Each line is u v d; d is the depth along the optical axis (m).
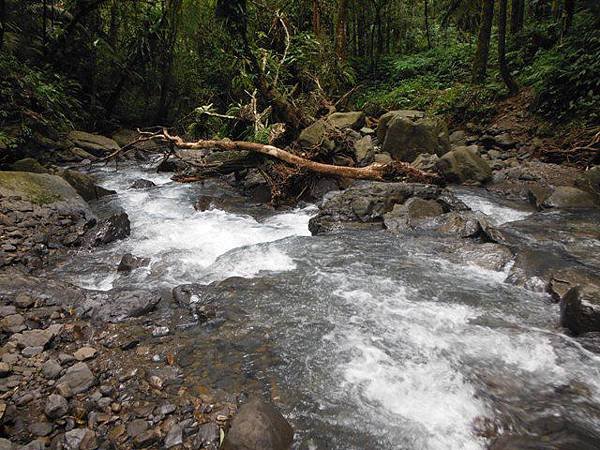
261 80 9.78
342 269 4.74
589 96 9.68
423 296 4.12
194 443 2.44
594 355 3.19
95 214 6.96
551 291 4.10
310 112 11.13
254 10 12.54
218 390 2.87
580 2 13.16
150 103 16.41
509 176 8.60
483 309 3.89
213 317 3.76
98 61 14.42
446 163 8.60
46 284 4.21
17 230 5.41
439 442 2.43
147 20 14.32
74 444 2.39
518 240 5.52
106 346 3.38
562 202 6.97
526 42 14.01
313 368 3.08
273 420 2.44
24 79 9.67
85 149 11.58
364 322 3.67
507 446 2.35
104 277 4.71
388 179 7.75
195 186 9.05
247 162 8.64
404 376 2.98
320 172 7.67
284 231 6.37
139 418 2.62
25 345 3.29
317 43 12.36
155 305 4.00
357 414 2.64
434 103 13.62
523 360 3.15
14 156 9.18
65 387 2.82
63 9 14.38
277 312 3.84
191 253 5.38
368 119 12.77
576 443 2.37
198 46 14.66
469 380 2.94
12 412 2.64
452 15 18.73
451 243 5.32
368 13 18.97
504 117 11.48
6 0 12.43
